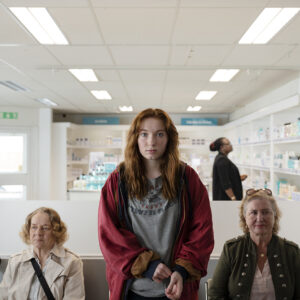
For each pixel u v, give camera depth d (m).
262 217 1.33
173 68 4.64
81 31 3.29
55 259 1.64
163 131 1.22
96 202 2.33
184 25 3.12
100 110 9.37
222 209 2.23
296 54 4.01
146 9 2.78
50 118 8.55
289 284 1.30
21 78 5.35
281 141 4.64
